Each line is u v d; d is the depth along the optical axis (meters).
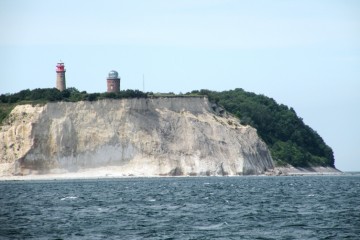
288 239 156.50
